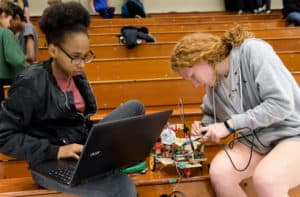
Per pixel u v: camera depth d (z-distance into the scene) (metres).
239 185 1.57
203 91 2.45
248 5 6.16
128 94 2.40
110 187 1.33
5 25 2.71
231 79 1.50
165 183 1.72
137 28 3.60
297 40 3.48
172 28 4.45
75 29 1.31
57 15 1.31
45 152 1.34
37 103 1.35
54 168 1.36
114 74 2.80
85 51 1.34
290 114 1.42
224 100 1.59
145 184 1.70
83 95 1.53
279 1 6.75
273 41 3.44
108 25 4.67
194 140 1.75
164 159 1.78
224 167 1.55
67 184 1.26
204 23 4.73
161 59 2.84
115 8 6.20
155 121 1.34
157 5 6.55
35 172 1.41
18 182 1.62
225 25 4.59
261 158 1.56
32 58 2.88
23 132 1.37
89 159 1.20
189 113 2.21
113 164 1.33
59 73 1.42
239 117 1.43
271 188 1.35
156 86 2.42
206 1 6.67
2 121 1.34
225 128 1.45
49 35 1.34
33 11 5.93
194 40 1.51
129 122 1.22
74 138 1.45
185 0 6.62
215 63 1.50
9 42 2.37
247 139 1.58
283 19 5.10
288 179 1.38
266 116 1.38
